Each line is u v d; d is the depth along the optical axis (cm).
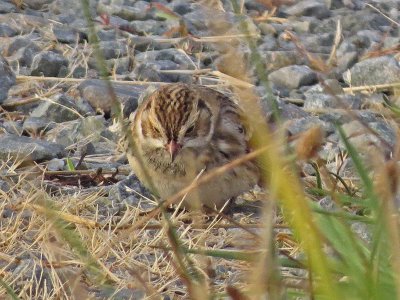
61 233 795
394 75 1511
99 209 1095
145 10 1825
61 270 919
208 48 1662
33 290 907
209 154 1095
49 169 1230
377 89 1494
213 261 966
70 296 884
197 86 1177
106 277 920
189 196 1073
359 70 1530
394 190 634
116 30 1734
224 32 591
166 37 1700
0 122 1397
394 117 1087
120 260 953
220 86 1498
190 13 1812
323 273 615
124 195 1134
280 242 960
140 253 976
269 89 654
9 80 1505
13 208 1059
